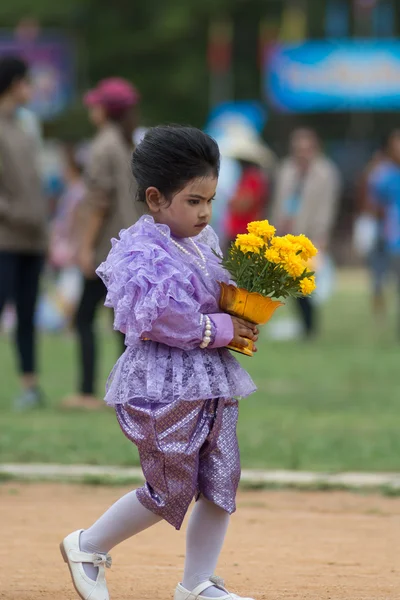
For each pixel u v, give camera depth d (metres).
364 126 52.44
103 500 10.52
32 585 7.73
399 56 49.25
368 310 30.98
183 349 6.66
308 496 10.72
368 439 13.09
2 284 14.49
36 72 45.81
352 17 57.72
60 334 25.86
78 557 6.74
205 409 6.68
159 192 6.72
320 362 20.58
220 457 6.67
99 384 17.39
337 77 49.50
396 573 8.13
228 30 56.56
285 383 18.00
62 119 47.00
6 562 8.35
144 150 6.74
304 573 8.11
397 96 49.28
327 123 53.25
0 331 26.25
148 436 6.55
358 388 17.50
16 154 14.40
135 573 8.08
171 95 55.97
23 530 9.36
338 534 9.33
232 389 6.75
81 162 22.91
